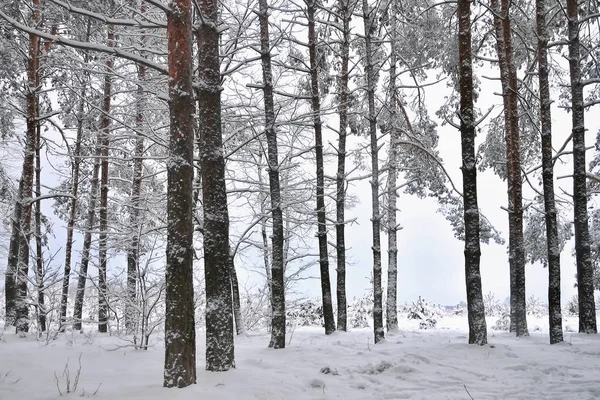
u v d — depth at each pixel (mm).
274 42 10664
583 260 12258
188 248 6457
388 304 15102
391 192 15773
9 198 17422
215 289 7582
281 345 10102
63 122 16781
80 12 7238
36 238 16031
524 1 15406
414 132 17016
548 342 11172
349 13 13594
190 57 6848
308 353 9391
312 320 19938
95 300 13281
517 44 15328
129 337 10570
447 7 15562
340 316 14312
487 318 22109
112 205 16281
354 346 10797
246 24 11414
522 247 12617
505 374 7691
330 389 6863
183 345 6254
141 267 9695
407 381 7383
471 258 9891
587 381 6945
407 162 18000
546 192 11336
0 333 11758
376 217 11984
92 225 15320
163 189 13812
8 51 13414
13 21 6746
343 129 14578
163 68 7668
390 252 15516
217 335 7453
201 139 7965
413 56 15836
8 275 13070
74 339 10719
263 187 14562
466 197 9984
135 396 5703
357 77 16391
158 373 7172
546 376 7387
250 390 6348
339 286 14453
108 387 6156
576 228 12406
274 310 10234
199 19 8344
